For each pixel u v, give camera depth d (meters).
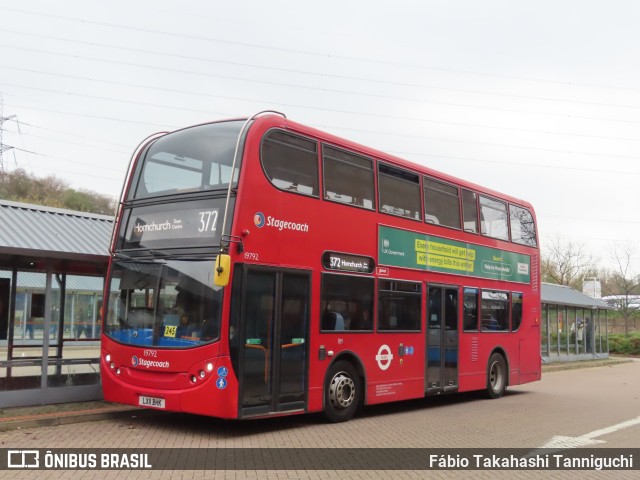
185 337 9.77
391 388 12.84
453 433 11.02
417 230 13.93
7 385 11.12
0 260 12.29
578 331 35.38
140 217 10.93
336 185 11.88
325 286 11.38
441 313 14.52
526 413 13.92
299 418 12.03
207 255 9.85
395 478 7.70
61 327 13.63
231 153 10.18
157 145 11.23
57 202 47.03
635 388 20.77
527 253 18.39
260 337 10.05
